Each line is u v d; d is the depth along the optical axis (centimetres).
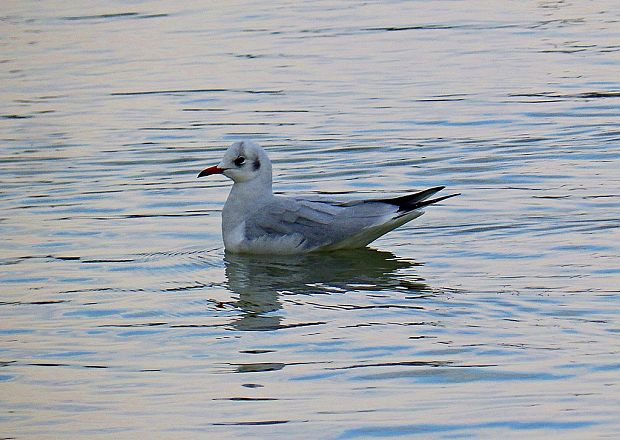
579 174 1866
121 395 1132
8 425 1072
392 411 1066
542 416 1041
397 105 2377
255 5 3600
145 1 3750
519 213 1692
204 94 2559
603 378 1115
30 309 1390
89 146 2197
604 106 2284
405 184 1875
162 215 1783
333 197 1733
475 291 1381
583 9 3294
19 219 1767
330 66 2748
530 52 2783
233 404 1099
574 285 1383
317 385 1134
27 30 3362
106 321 1342
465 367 1156
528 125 2183
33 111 2489
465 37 2995
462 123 2220
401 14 3350
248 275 1504
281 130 2242
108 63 2912
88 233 1697
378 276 1470
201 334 1290
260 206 1616
